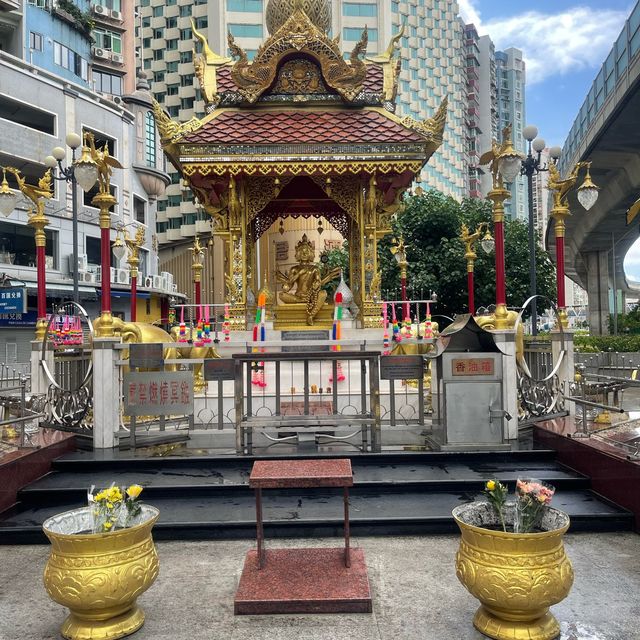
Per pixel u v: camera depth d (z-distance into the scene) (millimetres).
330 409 8875
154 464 7730
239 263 12906
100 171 8898
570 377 9766
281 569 5156
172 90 62062
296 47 12438
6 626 4453
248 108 12922
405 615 4508
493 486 4418
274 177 12750
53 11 35125
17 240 29266
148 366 8625
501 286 9469
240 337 12602
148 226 41344
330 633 4246
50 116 30609
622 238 38781
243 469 7668
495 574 3980
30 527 6195
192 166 12070
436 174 70188
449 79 73750
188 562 5609
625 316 43844
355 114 12773
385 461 7863
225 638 4199
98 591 4051
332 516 6301
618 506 6551
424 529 6230
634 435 7465
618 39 19266
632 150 23656
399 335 11539
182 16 60969
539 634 4035
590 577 5125
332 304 14047
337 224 15461
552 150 11773
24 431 7746
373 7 55312
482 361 8078
